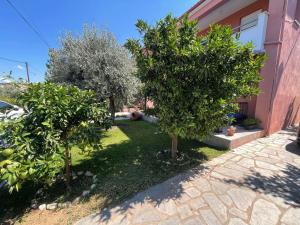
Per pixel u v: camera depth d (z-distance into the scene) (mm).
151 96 3896
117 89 7531
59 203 2752
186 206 2615
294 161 4230
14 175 2029
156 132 7316
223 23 9078
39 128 2539
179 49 3271
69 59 7285
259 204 2660
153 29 3486
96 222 2318
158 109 3916
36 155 2406
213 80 3408
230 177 3467
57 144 2543
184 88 3496
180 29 3508
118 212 2500
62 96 2861
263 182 3279
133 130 7922
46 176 2492
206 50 3037
